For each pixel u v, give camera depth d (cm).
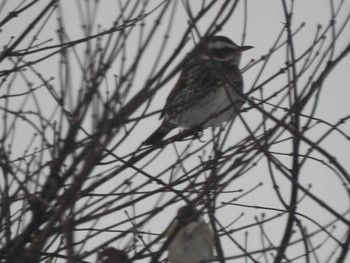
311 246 1055
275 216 1098
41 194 1040
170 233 1046
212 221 1132
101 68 987
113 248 1105
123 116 957
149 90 973
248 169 1077
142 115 1059
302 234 1037
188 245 1227
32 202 1078
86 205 1052
